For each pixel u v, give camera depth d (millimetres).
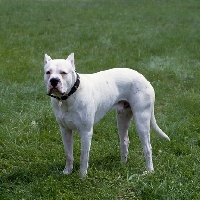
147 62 13648
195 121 8891
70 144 6387
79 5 27109
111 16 22969
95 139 8055
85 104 5867
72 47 15461
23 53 14453
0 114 8875
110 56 14195
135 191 6016
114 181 6266
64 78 5523
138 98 6375
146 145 6523
